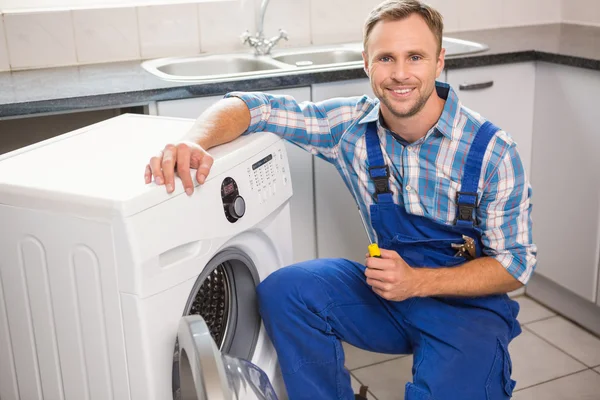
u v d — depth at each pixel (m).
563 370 2.34
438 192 1.64
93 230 1.27
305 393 1.70
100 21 2.59
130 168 1.42
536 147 2.65
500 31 3.06
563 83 2.46
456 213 1.64
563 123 2.49
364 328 1.75
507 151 1.57
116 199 1.24
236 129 1.59
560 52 2.44
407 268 1.54
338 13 2.90
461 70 2.47
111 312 1.30
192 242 1.39
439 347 1.62
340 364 1.71
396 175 1.68
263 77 2.21
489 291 1.61
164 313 1.32
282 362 1.70
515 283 1.63
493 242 1.63
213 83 2.16
